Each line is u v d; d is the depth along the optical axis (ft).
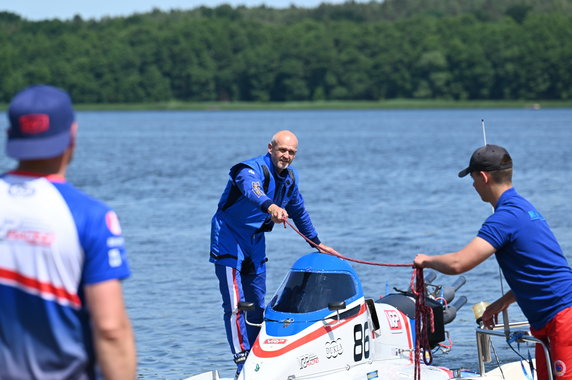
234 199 72.79
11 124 31.24
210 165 404.36
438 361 93.50
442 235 181.47
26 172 31.60
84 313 31.07
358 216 213.25
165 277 143.02
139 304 123.85
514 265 50.34
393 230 188.85
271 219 70.44
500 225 49.80
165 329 110.11
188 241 180.14
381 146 551.18
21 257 30.58
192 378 71.92
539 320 50.65
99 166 399.85
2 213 30.89
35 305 30.55
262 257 74.74
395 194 266.36
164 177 337.72
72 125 31.89
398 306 77.71
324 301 68.95
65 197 31.04
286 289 70.28
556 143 554.05
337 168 372.58
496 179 51.24
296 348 65.82
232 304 72.43
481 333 57.98
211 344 103.09
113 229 31.12
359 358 69.77
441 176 329.11
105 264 30.66
